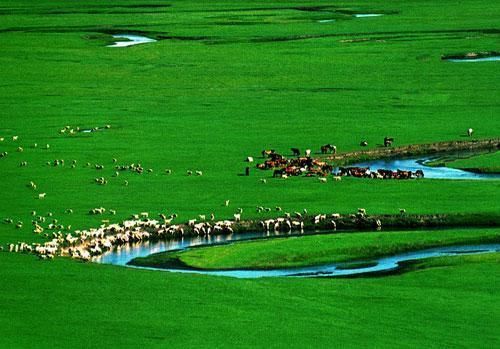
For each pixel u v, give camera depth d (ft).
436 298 169.89
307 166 262.67
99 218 215.72
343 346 148.05
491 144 296.10
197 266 188.75
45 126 327.26
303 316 160.56
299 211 220.64
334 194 234.99
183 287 173.88
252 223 212.64
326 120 333.42
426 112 346.13
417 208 222.48
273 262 191.21
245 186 243.60
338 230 212.43
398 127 320.09
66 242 198.49
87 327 155.02
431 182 246.88
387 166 273.75
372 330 154.61
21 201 230.27
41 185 246.06
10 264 184.85
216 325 156.15
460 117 335.88
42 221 213.05
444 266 188.14
